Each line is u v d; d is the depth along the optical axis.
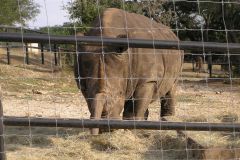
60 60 25.03
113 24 9.31
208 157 7.35
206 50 5.00
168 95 11.68
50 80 21.39
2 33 4.59
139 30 9.66
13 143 9.01
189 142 8.08
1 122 4.64
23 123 4.69
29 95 17.47
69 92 18.95
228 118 10.20
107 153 8.23
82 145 8.30
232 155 7.35
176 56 11.02
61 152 8.10
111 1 19.08
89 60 8.52
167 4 25.41
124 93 8.86
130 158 7.98
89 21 22.77
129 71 9.02
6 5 29.56
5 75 20.83
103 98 8.20
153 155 8.25
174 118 10.30
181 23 30.19
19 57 27.45
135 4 20.44
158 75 9.98
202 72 26.91
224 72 27.30
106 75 8.46
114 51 8.29
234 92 20.75
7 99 16.17
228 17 30.00
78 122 4.78
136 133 8.97
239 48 5.04
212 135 8.38
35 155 7.94
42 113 13.86
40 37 4.66
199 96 18.59
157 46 4.88
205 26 29.98
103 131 8.63
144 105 9.66
